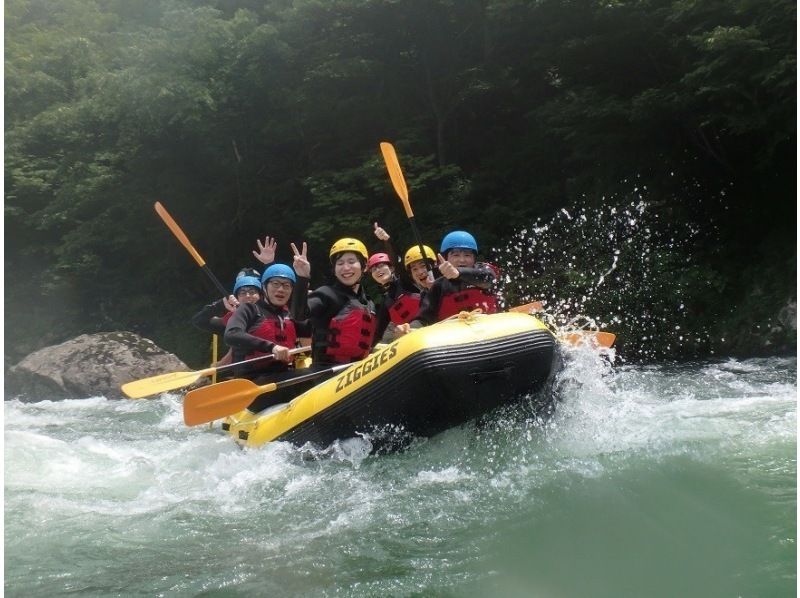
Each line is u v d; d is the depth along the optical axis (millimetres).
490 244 12219
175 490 3615
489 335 3494
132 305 15641
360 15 13367
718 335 9609
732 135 10695
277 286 4859
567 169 12797
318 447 3754
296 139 14547
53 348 9680
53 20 21750
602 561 2367
